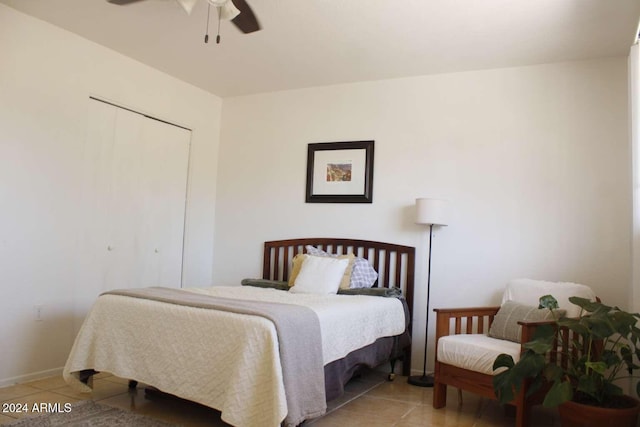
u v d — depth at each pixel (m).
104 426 2.52
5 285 3.17
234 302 2.67
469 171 3.90
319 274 3.79
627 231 3.38
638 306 2.74
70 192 3.58
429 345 3.94
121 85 3.96
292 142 4.69
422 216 3.73
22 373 3.27
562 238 3.56
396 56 3.73
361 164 4.32
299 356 2.32
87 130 3.71
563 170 3.60
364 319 3.07
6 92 3.17
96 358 2.82
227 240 4.95
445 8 2.92
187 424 2.61
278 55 3.83
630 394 2.86
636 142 2.79
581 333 2.48
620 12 2.87
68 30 3.52
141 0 2.58
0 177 3.14
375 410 3.00
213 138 5.02
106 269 3.89
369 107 4.34
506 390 2.49
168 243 4.49
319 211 4.51
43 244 3.40
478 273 3.81
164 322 2.61
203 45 3.70
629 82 2.92
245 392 2.21
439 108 4.05
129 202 4.09
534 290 3.31
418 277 4.03
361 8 2.97
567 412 2.47
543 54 3.54
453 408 3.09
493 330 3.12
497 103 3.85
